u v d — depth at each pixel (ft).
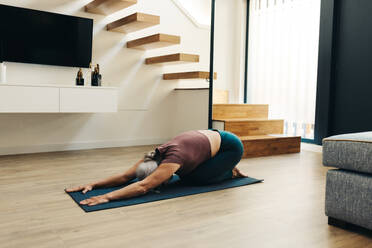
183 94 14.90
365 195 4.99
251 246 4.70
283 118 15.12
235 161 7.98
